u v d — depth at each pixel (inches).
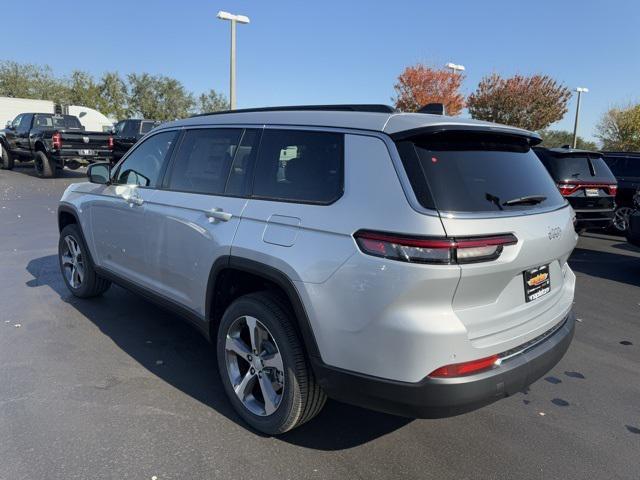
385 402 94.2
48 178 722.2
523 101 1163.9
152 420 121.3
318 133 110.1
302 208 105.6
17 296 208.1
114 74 1914.4
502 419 129.2
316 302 98.7
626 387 149.5
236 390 121.7
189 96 2068.2
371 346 92.7
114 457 106.7
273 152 118.5
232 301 131.1
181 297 140.6
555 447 117.4
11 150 812.0
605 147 1421.0
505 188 103.3
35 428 115.9
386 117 102.0
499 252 92.6
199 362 153.6
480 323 93.5
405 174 93.2
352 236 94.7
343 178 101.2
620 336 191.8
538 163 123.3
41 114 753.0
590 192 338.6
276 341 109.9
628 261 326.3
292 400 108.1
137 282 160.7
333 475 104.2
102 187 181.5
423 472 106.5
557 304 116.3
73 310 193.3
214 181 131.8
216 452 110.0
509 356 99.7
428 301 88.3
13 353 155.2
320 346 99.8
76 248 201.5
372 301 91.1
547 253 105.1
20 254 280.4
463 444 117.1
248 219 116.0
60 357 153.5
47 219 397.7
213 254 122.5
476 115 1239.5
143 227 152.7
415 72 1136.2
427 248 86.5
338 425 123.0
